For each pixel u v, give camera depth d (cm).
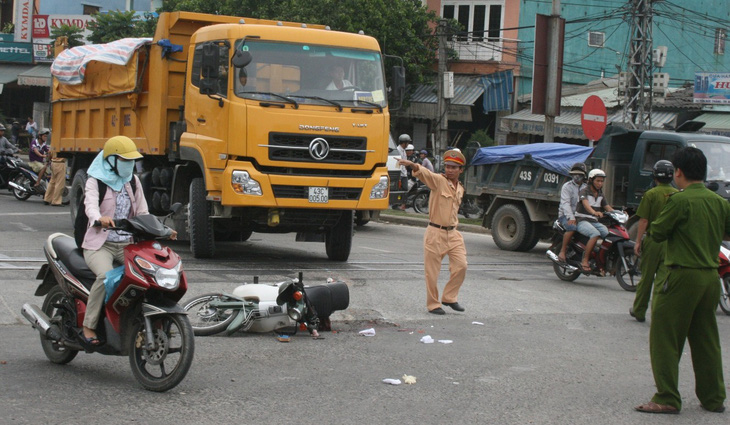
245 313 794
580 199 1225
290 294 798
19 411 534
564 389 649
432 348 780
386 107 1218
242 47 1143
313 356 729
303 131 1145
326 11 3206
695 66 3866
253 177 1130
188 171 1309
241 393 599
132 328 605
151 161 1436
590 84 3550
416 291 1073
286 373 664
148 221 586
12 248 1255
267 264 1234
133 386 607
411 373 682
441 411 574
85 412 538
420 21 3438
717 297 595
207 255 1261
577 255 1247
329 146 1161
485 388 642
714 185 1209
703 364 603
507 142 3566
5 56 4112
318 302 828
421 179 934
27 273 1017
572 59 3725
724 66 3875
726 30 3856
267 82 1150
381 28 3259
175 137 1302
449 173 945
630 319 977
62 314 646
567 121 3138
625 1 3700
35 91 4331
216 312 806
